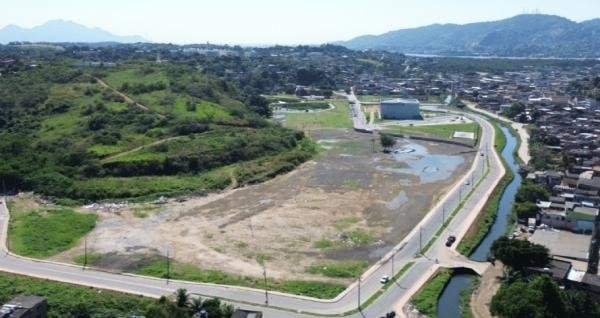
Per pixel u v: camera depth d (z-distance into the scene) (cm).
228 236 14462
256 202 17488
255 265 12631
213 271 12275
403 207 16825
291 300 10844
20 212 16238
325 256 13138
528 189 16638
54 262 12750
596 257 12562
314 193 18438
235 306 10512
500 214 16475
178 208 16900
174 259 12962
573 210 14762
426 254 13050
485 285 11406
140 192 18075
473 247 13662
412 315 10181
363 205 17075
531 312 9075
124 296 10944
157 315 9456
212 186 19000
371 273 12081
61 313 10325
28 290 11131
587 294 10038
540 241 13050
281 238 14300
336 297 10975
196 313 9631
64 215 15962
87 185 18100
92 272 12200
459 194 18050
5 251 13338
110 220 15775
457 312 10494
